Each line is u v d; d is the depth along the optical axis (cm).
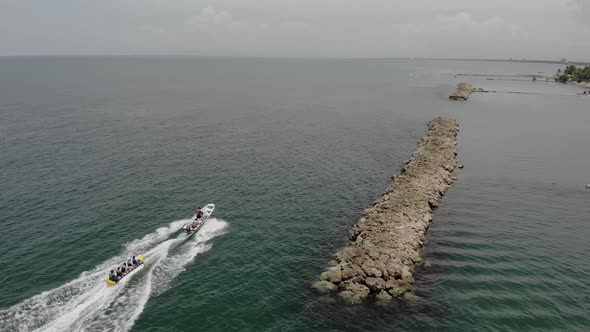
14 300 3581
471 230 4922
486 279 3881
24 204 5556
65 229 4888
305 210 5612
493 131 10756
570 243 4616
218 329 3300
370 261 3928
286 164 7694
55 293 3688
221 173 7075
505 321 3303
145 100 16075
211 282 3925
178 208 5572
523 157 8231
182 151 8406
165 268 4144
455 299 3581
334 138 9988
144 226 5022
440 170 6850
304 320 3381
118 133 9919
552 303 3525
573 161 7975
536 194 6156
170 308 3534
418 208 5216
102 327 3288
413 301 3547
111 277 3812
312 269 4153
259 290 3803
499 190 6319
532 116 13150
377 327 3269
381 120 12562
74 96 16662
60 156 7794
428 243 4581
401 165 7788
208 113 13325
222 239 4766
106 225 5016
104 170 7044
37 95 16650
